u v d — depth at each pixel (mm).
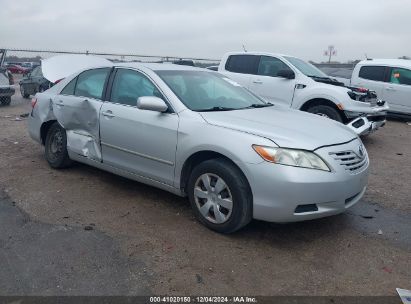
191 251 3656
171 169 4297
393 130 10727
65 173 5816
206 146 3918
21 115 11945
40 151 7152
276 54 9445
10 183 5371
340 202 3734
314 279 3275
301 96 8688
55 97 5801
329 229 4188
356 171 3904
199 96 4629
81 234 3939
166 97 4449
